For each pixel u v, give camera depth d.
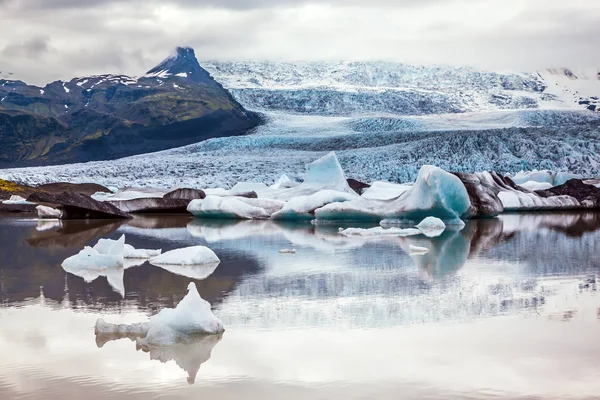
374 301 10.60
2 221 28.78
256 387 6.71
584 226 24.81
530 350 7.82
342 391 6.59
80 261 14.30
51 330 8.95
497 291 11.38
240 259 15.68
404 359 7.54
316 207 28.56
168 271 13.77
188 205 31.92
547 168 66.81
